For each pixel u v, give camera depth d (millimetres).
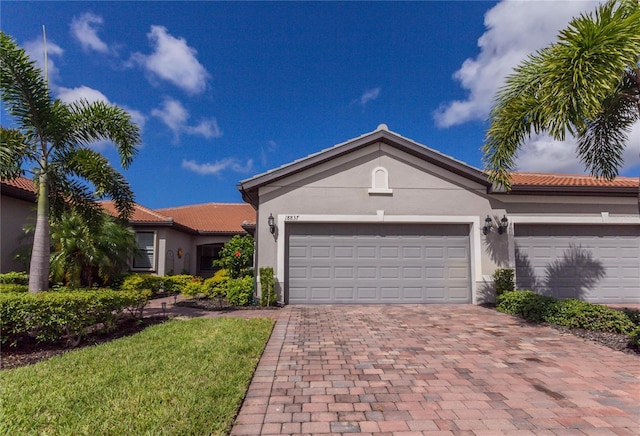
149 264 18047
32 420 3475
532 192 11625
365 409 3928
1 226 12617
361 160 11648
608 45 5984
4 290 8617
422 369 5242
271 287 10914
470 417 3740
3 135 7664
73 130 8562
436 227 11758
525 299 9289
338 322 8633
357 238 11633
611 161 9094
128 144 9039
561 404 4051
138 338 6715
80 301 6484
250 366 5219
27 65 7590
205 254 24938
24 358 5852
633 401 4129
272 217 11312
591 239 12102
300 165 11336
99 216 9930
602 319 7473
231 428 3488
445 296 11516
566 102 6348
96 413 3615
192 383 4418
